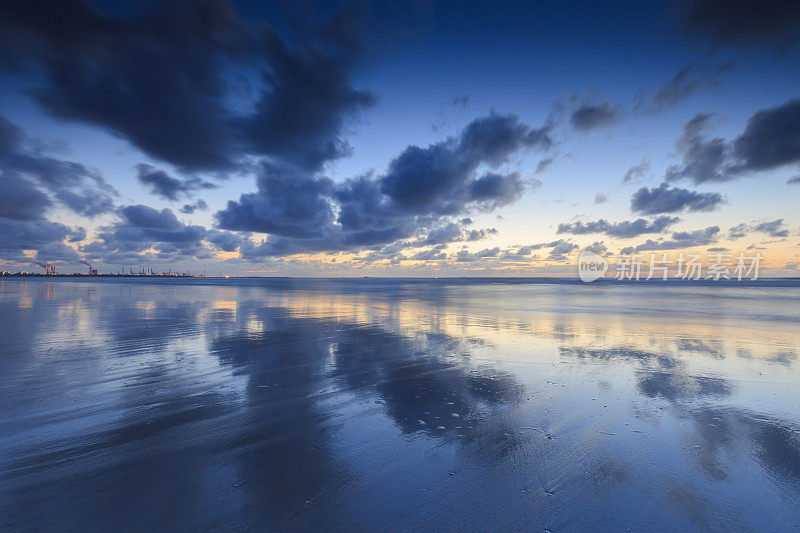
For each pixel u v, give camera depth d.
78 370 5.68
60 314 12.53
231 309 14.93
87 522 2.31
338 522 2.32
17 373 5.50
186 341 8.00
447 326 10.53
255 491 2.65
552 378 5.42
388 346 7.66
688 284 53.59
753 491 2.62
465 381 5.28
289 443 3.38
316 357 6.67
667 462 3.03
